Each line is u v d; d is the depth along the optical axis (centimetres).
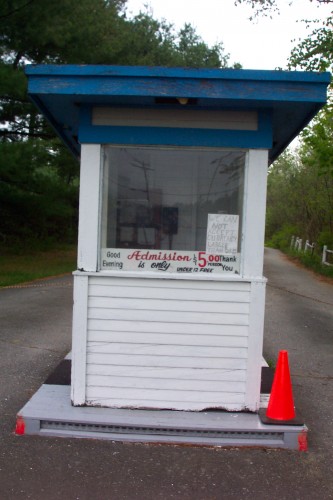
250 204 387
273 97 361
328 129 1452
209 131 386
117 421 375
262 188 386
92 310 392
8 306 923
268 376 496
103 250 395
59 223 2819
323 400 484
